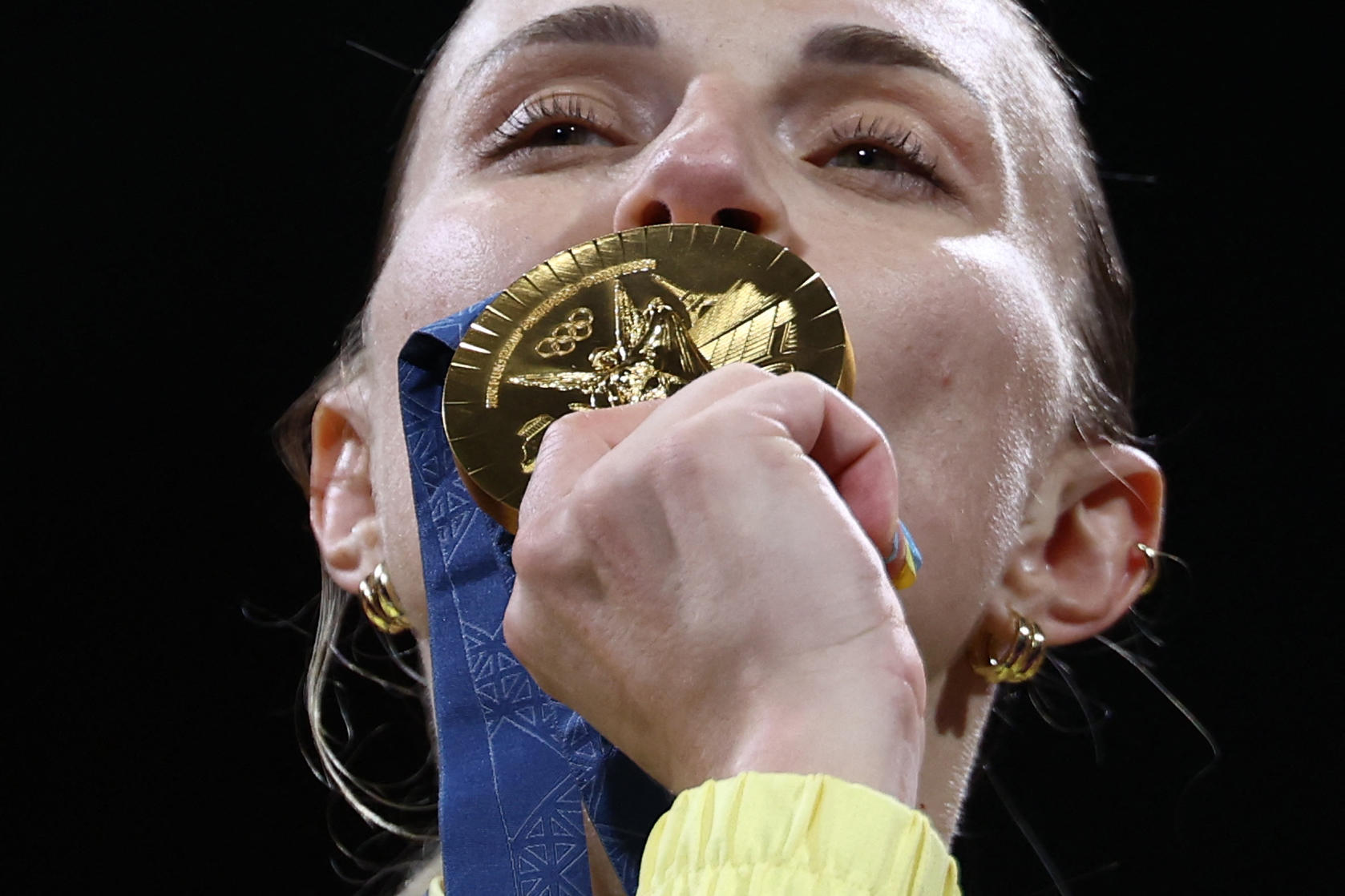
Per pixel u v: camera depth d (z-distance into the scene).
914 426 2.78
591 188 2.92
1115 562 3.46
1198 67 6.36
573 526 1.83
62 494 6.45
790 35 2.99
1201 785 6.01
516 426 2.15
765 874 1.62
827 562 1.75
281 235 6.65
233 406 6.56
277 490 6.52
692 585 1.77
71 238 6.61
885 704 1.71
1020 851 5.98
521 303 2.27
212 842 6.15
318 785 6.14
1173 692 6.11
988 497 2.86
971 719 3.21
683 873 1.66
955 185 3.04
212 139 6.67
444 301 2.89
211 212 6.66
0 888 6.10
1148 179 6.10
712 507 1.77
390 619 3.20
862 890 1.60
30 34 6.61
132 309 6.59
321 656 4.42
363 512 3.54
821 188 2.93
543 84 3.07
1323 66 6.29
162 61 6.66
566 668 1.88
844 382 2.17
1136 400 6.36
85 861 6.15
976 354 2.86
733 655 1.74
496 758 2.34
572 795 2.30
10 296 6.56
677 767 1.78
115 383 6.55
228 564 6.44
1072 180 3.53
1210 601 6.19
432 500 2.50
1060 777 6.04
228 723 6.29
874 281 2.79
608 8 3.01
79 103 6.64
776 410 1.82
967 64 3.15
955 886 1.70
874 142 3.00
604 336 2.22
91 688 6.30
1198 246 6.38
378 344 3.04
